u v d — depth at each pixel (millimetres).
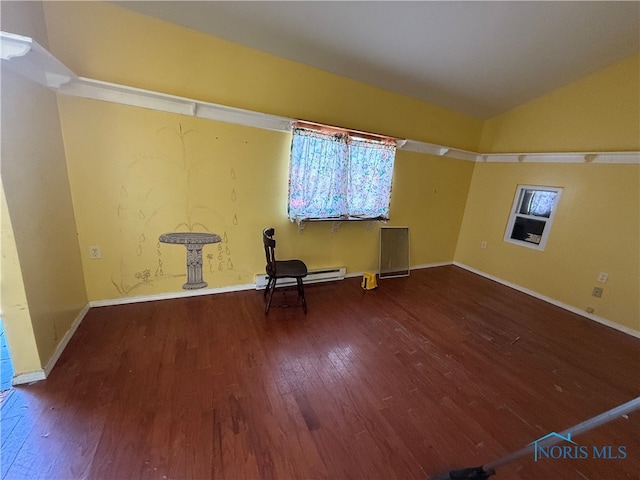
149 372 1715
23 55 1302
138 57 2029
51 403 1447
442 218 4211
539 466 1339
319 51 2393
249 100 2447
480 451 1386
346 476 1212
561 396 1818
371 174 3219
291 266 2609
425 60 2547
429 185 3900
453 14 1979
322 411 1539
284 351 2023
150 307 2449
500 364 2104
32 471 1134
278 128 2631
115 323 2182
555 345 2422
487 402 1717
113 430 1328
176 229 2473
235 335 2164
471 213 4305
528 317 2924
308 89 2676
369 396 1679
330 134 2803
